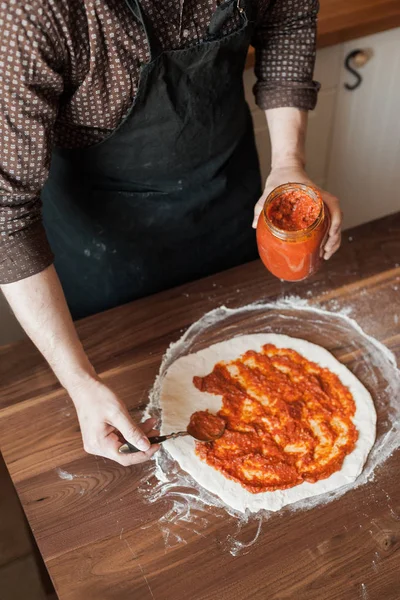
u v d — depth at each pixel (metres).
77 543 0.87
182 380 1.06
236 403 1.03
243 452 0.96
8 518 1.59
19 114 0.81
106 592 0.82
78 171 1.19
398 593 0.81
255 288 1.20
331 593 0.81
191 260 1.36
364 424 0.99
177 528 0.88
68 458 0.97
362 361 1.08
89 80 0.91
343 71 1.72
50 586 1.47
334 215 1.02
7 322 1.73
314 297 1.18
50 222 1.32
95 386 0.89
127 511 0.90
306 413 1.01
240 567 0.84
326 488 0.92
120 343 1.12
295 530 0.87
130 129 1.07
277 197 0.96
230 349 1.10
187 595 0.81
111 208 1.24
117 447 0.88
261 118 1.72
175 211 1.26
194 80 1.04
